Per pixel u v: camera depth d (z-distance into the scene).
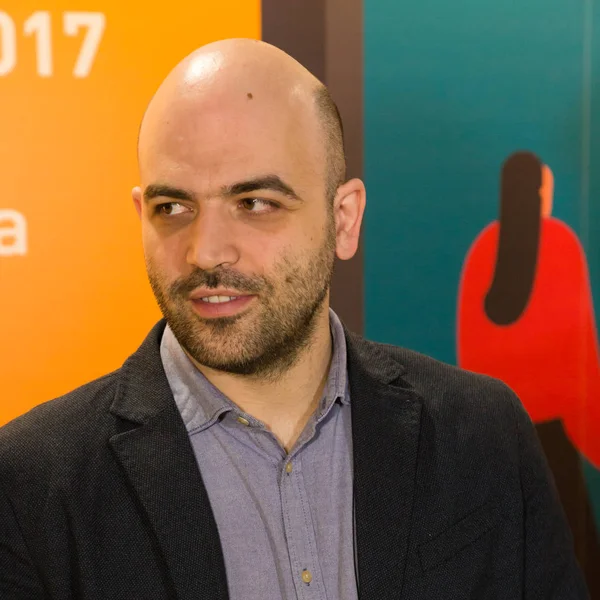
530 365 1.70
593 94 1.66
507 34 1.63
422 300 1.64
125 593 0.88
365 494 0.96
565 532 1.11
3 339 1.47
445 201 1.64
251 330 0.89
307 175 0.90
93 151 1.48
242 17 1.52
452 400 1.08
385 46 1.58
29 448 0.93
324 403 0.99
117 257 1.51
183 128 0.87
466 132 1.63
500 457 1.05
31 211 1.47
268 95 0.88
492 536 1.01
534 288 1.69
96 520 0.90
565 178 1.67
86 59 1.46
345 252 1.02
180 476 0.91
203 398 0.96
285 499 0.94
